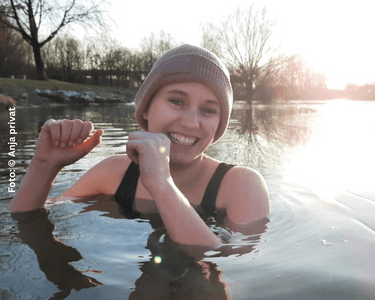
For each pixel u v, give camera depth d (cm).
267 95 3644
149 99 162
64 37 3484
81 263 105
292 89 4403
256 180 162
